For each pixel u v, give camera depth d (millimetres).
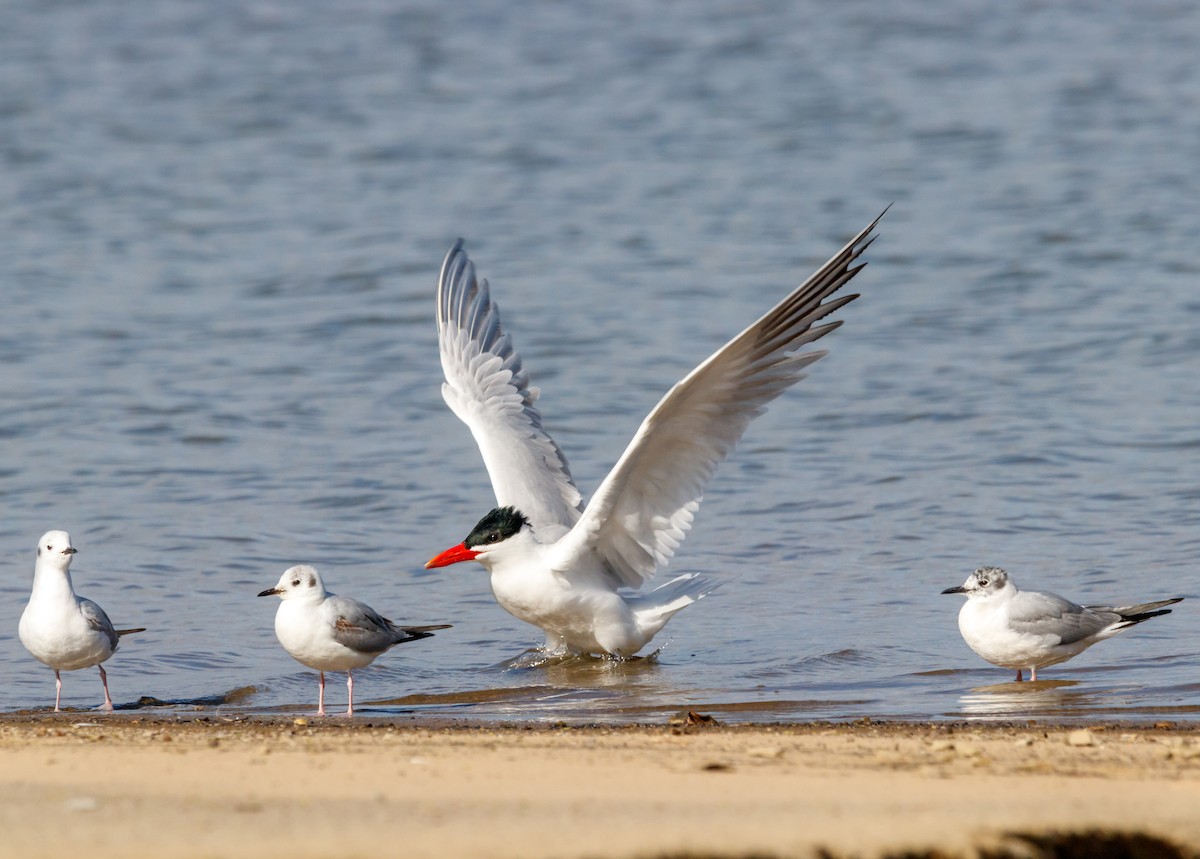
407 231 29406
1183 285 24156
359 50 45906
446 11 50781
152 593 13250
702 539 14664
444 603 13211
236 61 44844
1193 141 34094
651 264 26656
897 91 40062
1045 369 20391
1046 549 14070
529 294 24953
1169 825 6340
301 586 9938
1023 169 32562
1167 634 11844
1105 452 16938
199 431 18484
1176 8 48406
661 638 12305
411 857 5656
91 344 22469
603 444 17891
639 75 42469
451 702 10547
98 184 33125
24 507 15727
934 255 26797
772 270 26078
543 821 6148
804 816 6277
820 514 15289
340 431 18547
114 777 6996
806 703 10195
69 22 49562
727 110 38719
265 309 24656
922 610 12617
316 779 6965
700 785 6867
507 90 41281
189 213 30922
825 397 19547
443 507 15773
